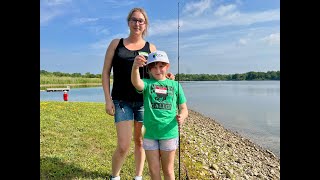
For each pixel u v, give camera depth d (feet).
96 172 15.72
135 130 13.99
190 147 25.82
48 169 15.64
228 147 33.58
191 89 211.82
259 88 218.79
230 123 58.54
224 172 20.25
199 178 17.03
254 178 22.89
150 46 13.87
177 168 17.75
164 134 11.89
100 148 20.04
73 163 16.79
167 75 12.79
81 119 29.71
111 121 29.60
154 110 11.90
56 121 27.53
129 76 13.25
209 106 94.43
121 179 15.02
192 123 51.13
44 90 117.39
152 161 12.01
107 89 13.55
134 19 13.21
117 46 13.44
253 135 45.91
